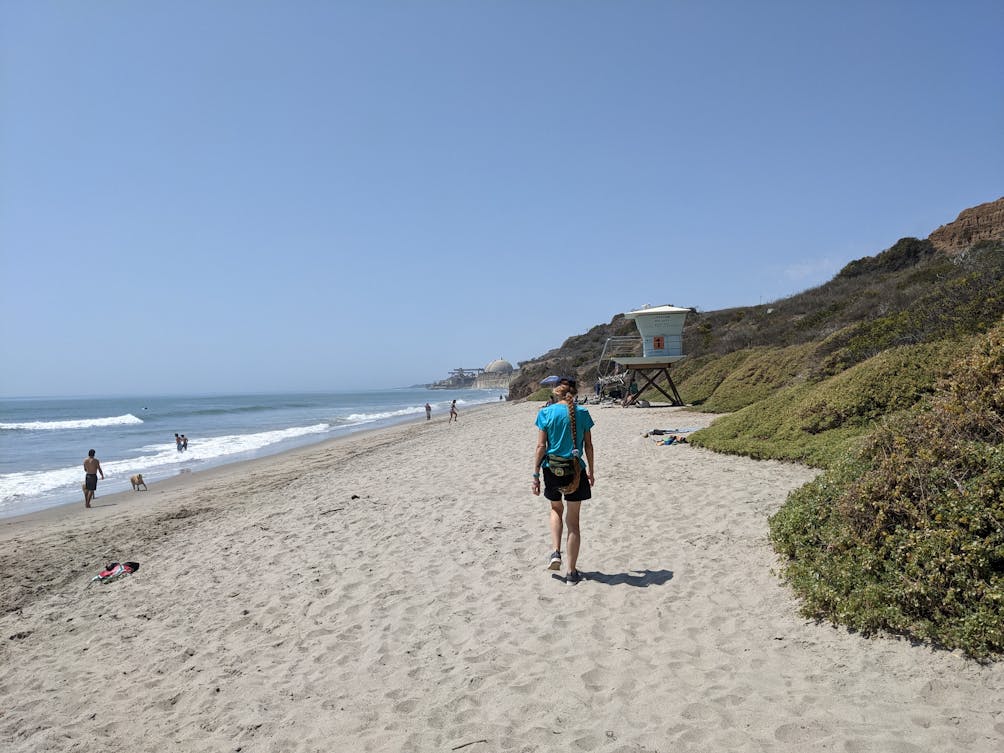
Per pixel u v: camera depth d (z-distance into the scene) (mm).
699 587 5250
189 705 4117
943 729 3021
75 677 4719
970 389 5383
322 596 5891
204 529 9688
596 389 38656
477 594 5574
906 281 26672
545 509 8531
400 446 21172
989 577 3838
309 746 3490
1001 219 41750
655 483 9562
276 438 35531
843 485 5488
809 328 30234
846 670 3691
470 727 3506
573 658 4199
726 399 22531
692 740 3168
